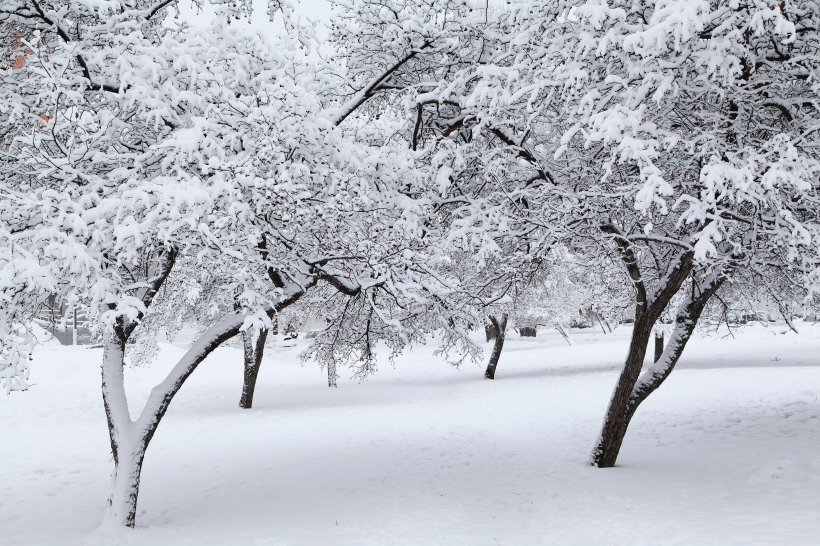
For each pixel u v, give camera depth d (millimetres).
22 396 16531
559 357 28016
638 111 6160
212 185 6426
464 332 10711
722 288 12156
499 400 17453
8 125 6855
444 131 9492
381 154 7734
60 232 5484
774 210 6832
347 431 14047
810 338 29391
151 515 7684
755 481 7320
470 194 9641
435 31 8484
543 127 9992
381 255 7609
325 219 6832
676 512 6207
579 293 24625
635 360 8906
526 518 6945
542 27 7367
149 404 7289
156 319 16047
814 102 6824
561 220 8109
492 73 7516
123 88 6539
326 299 12586
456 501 7898
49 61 6230
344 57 9312
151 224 5953
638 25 6188
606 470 8750
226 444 12641
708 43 6199
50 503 8578
